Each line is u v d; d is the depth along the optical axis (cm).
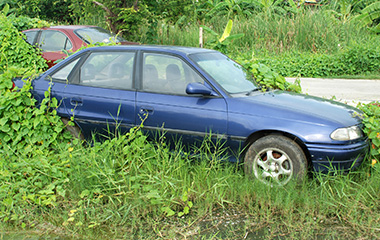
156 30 1912
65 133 551
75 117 547
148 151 488
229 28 1692
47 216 417
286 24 2020
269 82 694
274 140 455
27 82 542
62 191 434
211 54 567
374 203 427
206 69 511
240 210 425
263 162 463
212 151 491
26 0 2164
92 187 450
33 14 2198
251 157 467
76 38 1070
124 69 538
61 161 495
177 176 463
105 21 1869
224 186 450
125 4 1792
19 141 541
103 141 543
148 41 1903
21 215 416
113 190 450
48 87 561
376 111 534
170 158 484
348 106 529
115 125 525
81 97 543
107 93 532
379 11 2220
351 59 1645
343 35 2020
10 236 384
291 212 405
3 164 484
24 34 1108
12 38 1080
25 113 543
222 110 479
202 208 426
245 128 467
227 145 479
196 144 492
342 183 431
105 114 530
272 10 2406
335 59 1680
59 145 526
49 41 1089
